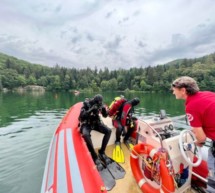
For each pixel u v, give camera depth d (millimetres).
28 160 4434
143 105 17375
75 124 3756
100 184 1903
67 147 2674
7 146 5297
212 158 1738
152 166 2182
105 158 3111
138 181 2406
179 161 2178
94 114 3137
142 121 3125
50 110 12727
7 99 22031
